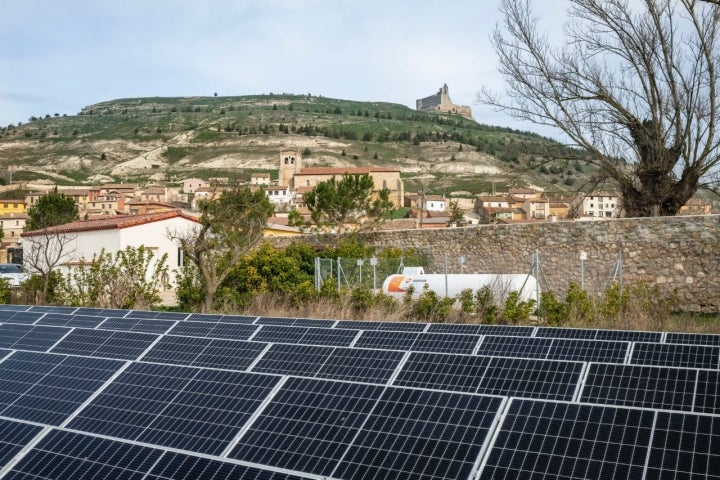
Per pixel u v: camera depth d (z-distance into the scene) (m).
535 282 21.23
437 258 28.78
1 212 121.00
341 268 24.69
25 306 13.73
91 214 112.25
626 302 18.41
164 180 181.75
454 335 8.98
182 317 10.96
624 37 26.48
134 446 7.32
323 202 37.78
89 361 9.71
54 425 8.16
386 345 8.95
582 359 8.05
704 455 5.16
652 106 26.36
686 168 26.22
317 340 9.33
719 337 8.02
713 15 24.83
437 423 6.40
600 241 24.34
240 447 6.86
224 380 8.18
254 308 22.00
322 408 7.12
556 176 165.25
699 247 22.53
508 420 6.15
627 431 5.62
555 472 5.46
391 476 5.92
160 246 36.38
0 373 10.09
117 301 22.55
